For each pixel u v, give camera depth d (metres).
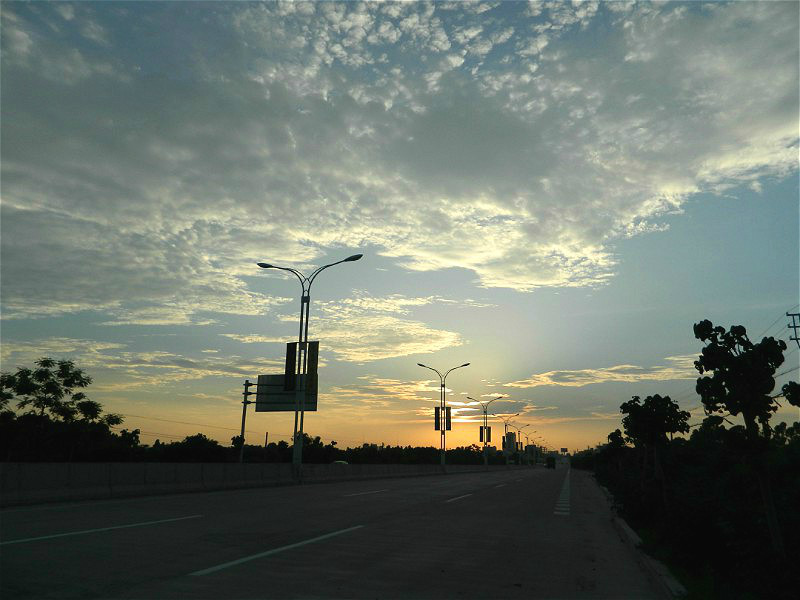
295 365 35.88
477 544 11.42
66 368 39.94
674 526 10.11
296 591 6.96
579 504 23.92
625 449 39.59
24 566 7.85
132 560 8.45
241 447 50.78
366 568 8.52
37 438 38.88
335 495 24.72
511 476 67.50
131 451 51.28
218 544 10.18
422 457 118.31
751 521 9.26
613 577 8.66
